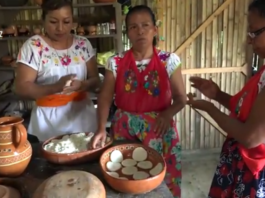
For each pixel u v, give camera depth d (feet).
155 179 3.12
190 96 4.10
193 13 9.72
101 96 4.78
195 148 10.87
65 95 5.08
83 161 3.74
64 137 4.25
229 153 3.94
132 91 4.66
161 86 4.63
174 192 4.94
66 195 2.69
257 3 3.30
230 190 3.92
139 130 4.66
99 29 8.84
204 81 4.49
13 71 9.72
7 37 8.71
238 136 3.40
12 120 3.52
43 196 2.70
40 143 4.45
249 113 3.42
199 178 9.21
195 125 10.64
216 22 9.83
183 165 10.03
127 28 4.56
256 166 3.57
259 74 3.50
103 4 8.45
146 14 4.43
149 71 4.62
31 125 5.27
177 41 9.89
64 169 3.68
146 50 4.63
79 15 9.50
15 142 3.37
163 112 4.58
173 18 9.70
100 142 4.01
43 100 5.07
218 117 3.69
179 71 4.75
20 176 3.56
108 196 3.15
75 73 5.09
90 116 5.43
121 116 4.80
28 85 4.74
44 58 4.90
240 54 10.16
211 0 9.68
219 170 4.06
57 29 4.71
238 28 9.94
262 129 3.18
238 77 10.38
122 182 3.08
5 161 3.34
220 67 10.20
